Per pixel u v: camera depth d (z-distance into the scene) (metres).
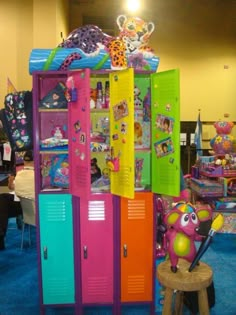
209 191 4.44
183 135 7.32
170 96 2.25
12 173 5.25
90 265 2.54
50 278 2.54
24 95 2.61
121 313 2.63
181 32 8.33
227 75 8.48
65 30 7.06
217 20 8.35
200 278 2.01
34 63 2.39
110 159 2.38
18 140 2.61
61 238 2.51
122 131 2.24
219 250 3.85
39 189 2.48
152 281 2.58
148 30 2.54
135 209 2.50
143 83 2.68
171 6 8.23
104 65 2.45
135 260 2.55
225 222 4.39
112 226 2.51
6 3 5.61
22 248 3.90
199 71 8.43
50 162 2.68
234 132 8.52
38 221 2.48
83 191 2.28
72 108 2.36
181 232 2.13
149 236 2.54
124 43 2.50
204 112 8.51
